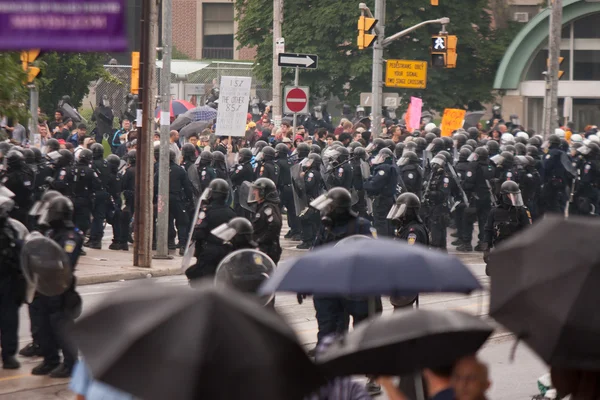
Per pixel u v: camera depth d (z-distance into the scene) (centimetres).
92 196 5925
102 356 1019
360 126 9569
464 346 1284
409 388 1752
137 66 6225
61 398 3012
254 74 15888
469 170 7031
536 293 1288
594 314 1247
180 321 1003
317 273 1791
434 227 6656
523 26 16950
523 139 9469
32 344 3541
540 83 16200
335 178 6769
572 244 1304
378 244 1817
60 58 11600
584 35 16950
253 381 977
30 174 5519
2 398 3003
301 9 15762
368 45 8444
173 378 966
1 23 3866
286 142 8194
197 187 6562
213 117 10350
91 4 3972
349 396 1499
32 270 3044
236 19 16962
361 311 2991
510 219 5472
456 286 1736
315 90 15888
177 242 7188
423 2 15212
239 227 3180
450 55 8906
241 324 1002
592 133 12262
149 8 5388
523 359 3669
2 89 4734
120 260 5822
